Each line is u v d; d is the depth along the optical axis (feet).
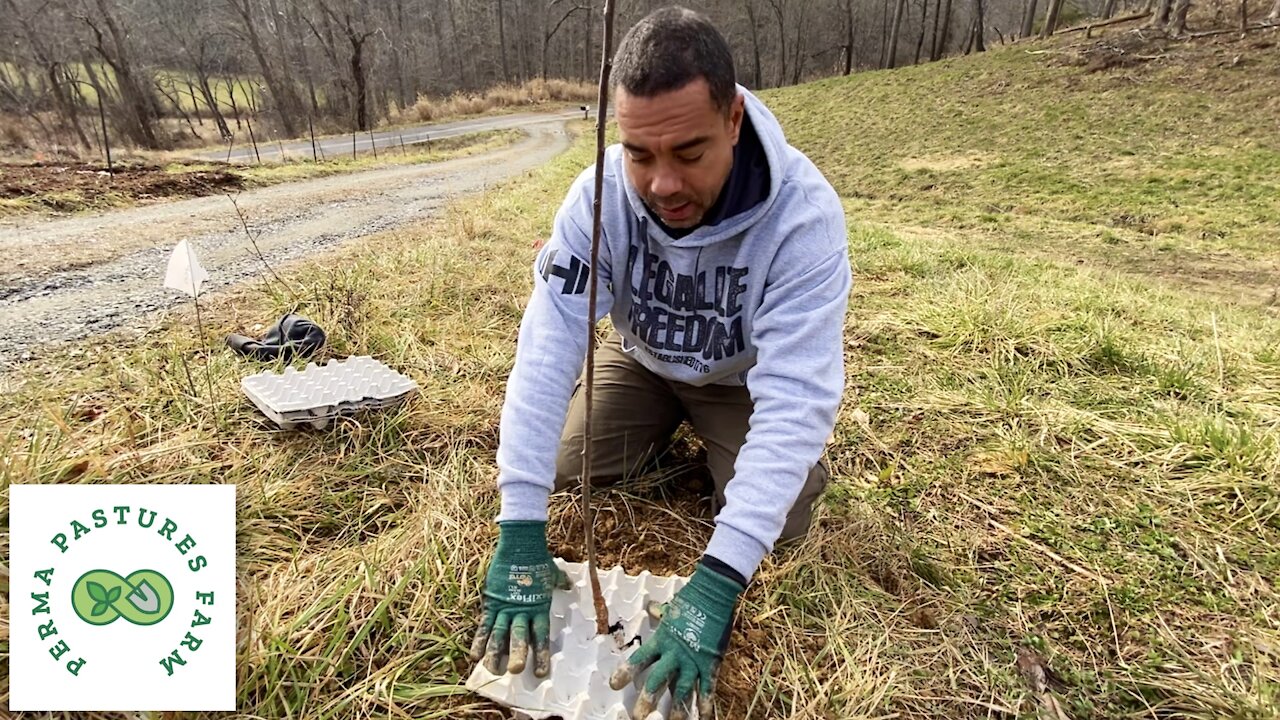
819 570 5.33
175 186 26.94
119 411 6.64
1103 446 7.19
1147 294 15.08
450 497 5.77
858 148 58.08
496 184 32.63
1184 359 9.22
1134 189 37.22
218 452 6.21
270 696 3.92
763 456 4.19
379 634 4.51
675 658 3.92
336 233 17.99
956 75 73.41
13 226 18.34
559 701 4.05
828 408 4.29
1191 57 58.08
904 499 6.41
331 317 9.36
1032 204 37.42
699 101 3.66
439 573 4.95
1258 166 37.55
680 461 6.83
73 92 71.72
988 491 6.52
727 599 4.00
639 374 6.10
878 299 11.78
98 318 10.02
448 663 4.38
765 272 4.63
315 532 5.49
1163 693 4.58
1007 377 8.70
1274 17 62.03
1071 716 4.44
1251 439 6.90
